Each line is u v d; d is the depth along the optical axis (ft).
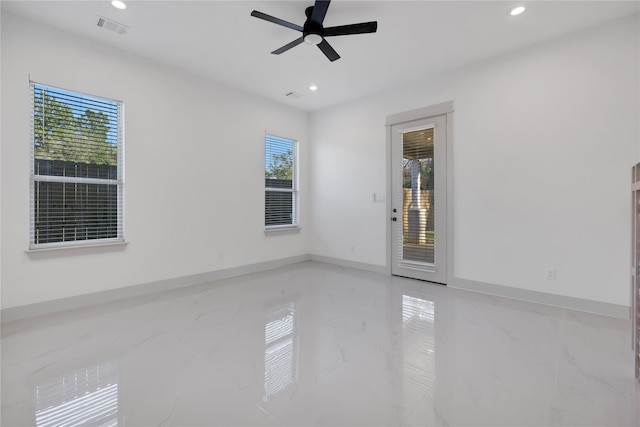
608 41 9.36
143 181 11.77
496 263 11.67
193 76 13.19
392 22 9.34
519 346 7.52
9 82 8.98
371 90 14.97
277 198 17.20
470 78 12.16
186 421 4.93
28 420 4.94
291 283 13.46
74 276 10.20
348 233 16.74
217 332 8.37
